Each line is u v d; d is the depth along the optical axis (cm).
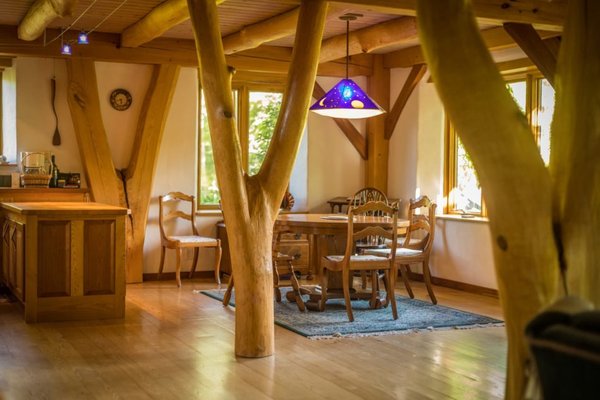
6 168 834
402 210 945
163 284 857
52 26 795
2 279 783
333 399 440
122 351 547
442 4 295
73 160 855
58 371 493
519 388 311
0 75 872
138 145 866
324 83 964
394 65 945
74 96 837
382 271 895
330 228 679
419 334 613
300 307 705
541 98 793
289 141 549
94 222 655
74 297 650
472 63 293
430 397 446
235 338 545
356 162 995
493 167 301
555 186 324
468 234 848
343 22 770
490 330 631
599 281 313
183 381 473
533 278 306
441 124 912
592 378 201
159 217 871
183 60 862
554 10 605
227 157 524
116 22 775
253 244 535
